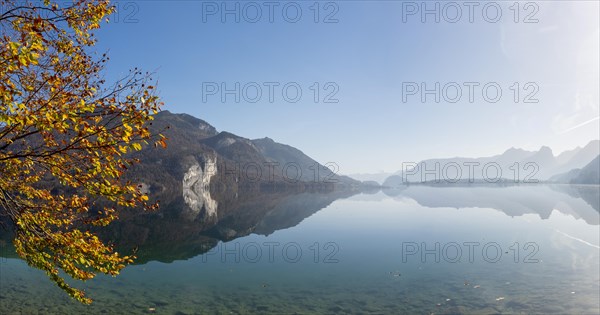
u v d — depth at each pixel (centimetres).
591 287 2519
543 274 2911
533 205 10838
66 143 748
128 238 4609
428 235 5262
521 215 7975
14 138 730
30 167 926
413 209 10125
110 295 2352
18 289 2391
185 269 3138
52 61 844
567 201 12581
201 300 2297
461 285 2625
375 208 10738
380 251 4062
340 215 8588
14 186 920
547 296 2331
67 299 2233
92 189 802
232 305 2211
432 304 2220
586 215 7850
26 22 746
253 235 5356
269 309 2141
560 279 2748
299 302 2277
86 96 814
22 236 902
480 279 2781
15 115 659
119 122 730
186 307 2156
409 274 2980
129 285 2598
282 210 10131
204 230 5778
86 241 917
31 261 908
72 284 2553
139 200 842
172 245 4334
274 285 2669
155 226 5906
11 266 2948
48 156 750
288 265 3338
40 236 888
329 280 2817
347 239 4978
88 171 773
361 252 4003
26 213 884
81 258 880
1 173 912
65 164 775
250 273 3025
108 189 802
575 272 2966
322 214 8856
